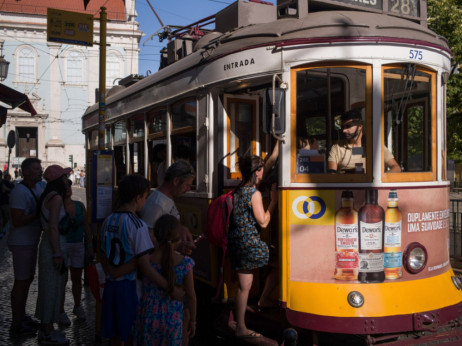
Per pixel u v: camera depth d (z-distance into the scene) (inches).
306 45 161.2
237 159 197.9
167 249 125.3
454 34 382.3
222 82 181.5
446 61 179.6
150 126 247.0
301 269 160.2
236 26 213.8
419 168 171.6
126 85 327.9
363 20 165.2
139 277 129.4
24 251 202.7
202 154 195.2
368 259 157.8
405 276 162.2
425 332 166.4
